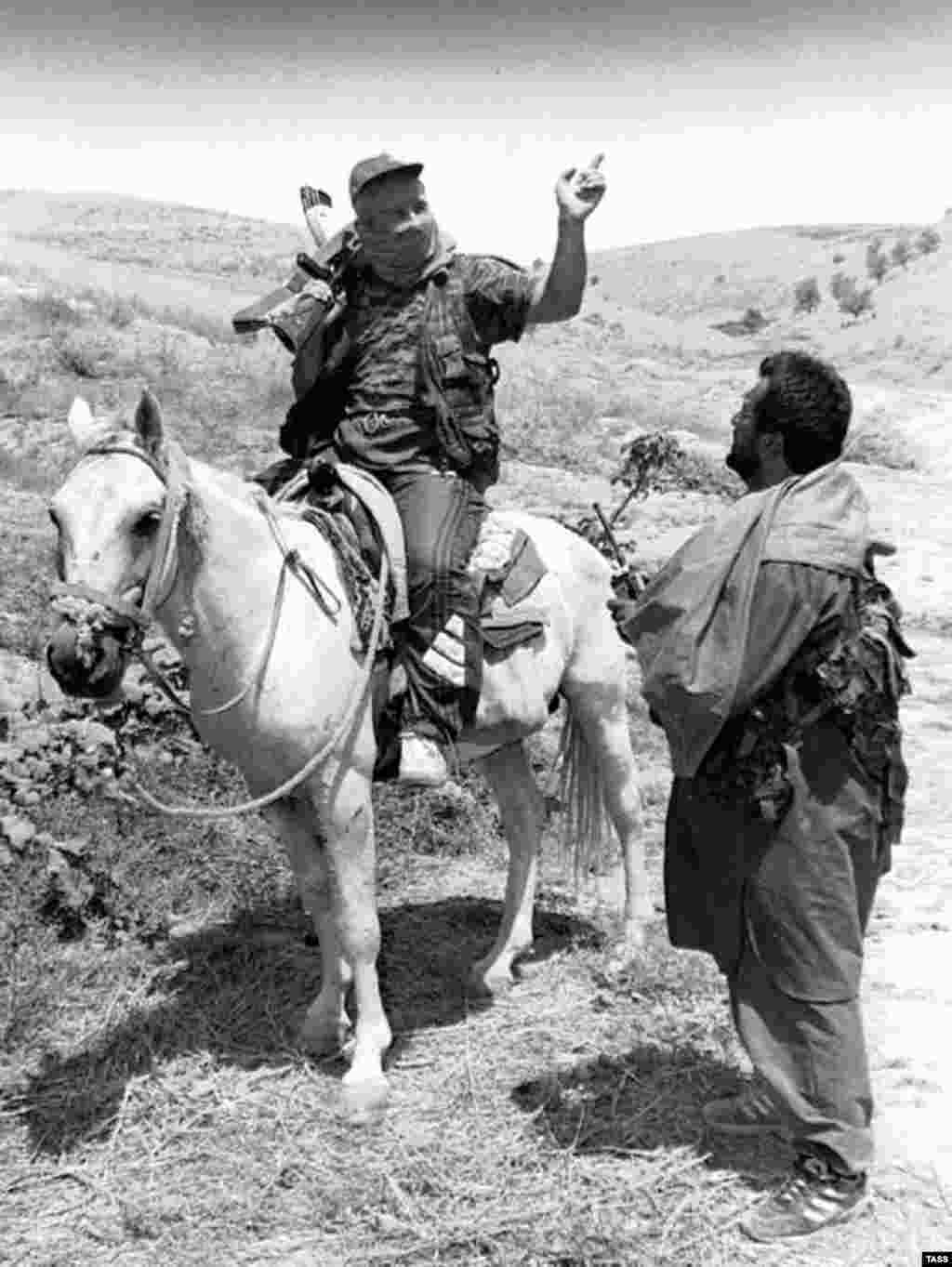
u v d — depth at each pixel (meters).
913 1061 5.51
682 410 24.86
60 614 4.36
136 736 7.80
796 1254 4.37
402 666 5.36
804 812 4.25
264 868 7.11
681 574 4.36
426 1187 4.71
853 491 4.43
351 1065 5.29
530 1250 4.38
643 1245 4.40
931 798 8.69
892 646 4.36
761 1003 4.41
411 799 7.79
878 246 103.50
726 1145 4.94
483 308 5.38
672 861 4.60
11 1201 4.69
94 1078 5.37
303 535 5.20
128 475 4.46
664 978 6.03
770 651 4.20
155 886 6.80
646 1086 5.29
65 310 23.31
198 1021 5.77
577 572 6.21
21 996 5.80
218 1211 4.62
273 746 5.01
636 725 9.70
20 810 7.05
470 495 5.57
